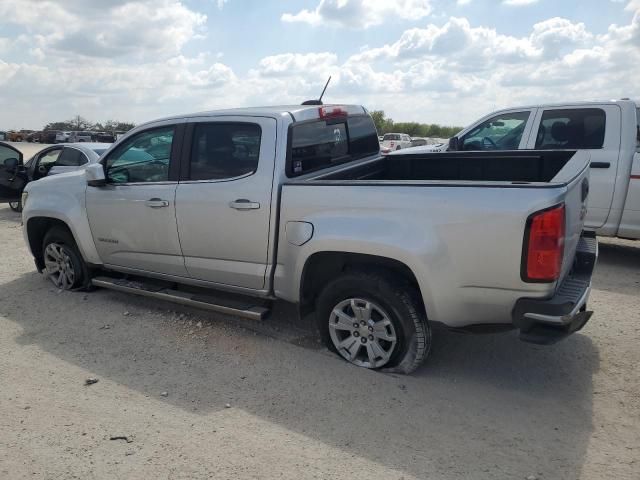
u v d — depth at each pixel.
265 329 4.63
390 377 3.74
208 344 4.36
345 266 3.92
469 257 3.22
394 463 2.85
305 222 3.79
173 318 4.90
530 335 3.19
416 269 3.37
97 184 4.94
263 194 3.97
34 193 5.66
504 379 3.75
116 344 4.40
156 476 2.78
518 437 3.07
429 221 3.31
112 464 2.88
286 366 3.95
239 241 4.14
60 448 3.02
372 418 3.27
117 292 5.62
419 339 3.61
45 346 4.39
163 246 4.64
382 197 3.48
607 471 2.76
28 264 6.88
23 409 3.43
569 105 6.83
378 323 3.72
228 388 3.67
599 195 6.59
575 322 3.19
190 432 3.16
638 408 3.36
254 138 4.07
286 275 3.98
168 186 4.50
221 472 2.80
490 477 2.72
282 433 3.14
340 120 4.80
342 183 3.63
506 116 7.33
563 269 3.29
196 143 4.38
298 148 4.13
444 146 8.04
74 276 5.55
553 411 3.34
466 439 3.05
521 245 3.06
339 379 3.74
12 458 2.93
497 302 3.24
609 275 6.30
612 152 6.48
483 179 5.08
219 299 4.50
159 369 3.96
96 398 3.56
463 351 4.18
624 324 4.71
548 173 4.79
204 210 4.27
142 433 3.16
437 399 3.48
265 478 2.75
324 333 4.01
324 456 2.92
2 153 11.23
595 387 3.63
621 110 6.48
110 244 5.06
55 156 10.79
